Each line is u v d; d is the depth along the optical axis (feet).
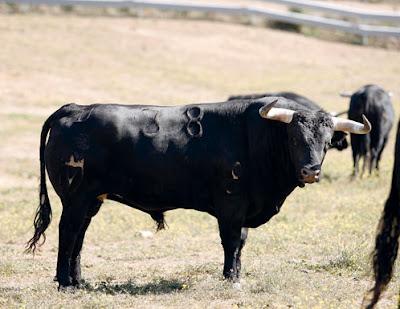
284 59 196.95
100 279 59.21
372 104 103.55
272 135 54.60
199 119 55.88
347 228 73.15
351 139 104.01
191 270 60.54
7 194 97.09
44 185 56.85
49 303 50.55
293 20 216.13
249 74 184.44
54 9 211.41
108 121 54.90
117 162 55.21
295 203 87.92
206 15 220.43
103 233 75.41
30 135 134.51
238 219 55.21
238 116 55.52
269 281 54.44
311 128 52.85
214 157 54.90
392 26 224.53
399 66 195.52
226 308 49.14
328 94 168.04
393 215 44.50
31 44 186.09
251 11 218.18
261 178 54.95
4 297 52.90
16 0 206.08
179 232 76.13
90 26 202.18
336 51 205.26
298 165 52.80
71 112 56.03
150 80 173.99
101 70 177.27
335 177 104.68
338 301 50.21
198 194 55.67
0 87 161.99
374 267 44.50
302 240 70.18
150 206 56.65
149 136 55.16
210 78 178.91
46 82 167.02
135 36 199.41
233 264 55.21
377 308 48.88
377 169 106.42
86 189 55.11
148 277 59.31
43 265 64.13
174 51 194.08
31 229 77.10
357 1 249.34
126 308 49.70
